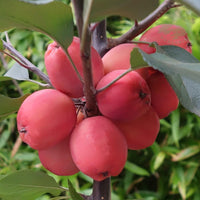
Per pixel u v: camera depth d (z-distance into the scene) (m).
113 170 0.26
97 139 0.25
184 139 0.96
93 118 0.27
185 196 0.87
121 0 0.24
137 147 0.29
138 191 0.99
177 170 0.93
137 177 1.02
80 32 0.23
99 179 0.26
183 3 0.18
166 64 0.23
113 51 0.29
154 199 0.89
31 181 0.30
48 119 0.26
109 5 0.24
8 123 0.94
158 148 0.91
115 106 0.26
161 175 1.00
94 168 0.25
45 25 0.24
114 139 0.26
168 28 0.31
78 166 0.26
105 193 0.30
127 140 0.28
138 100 0.26
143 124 0.28
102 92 0.26
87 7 0.21
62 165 0.28
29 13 0.23
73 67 0.26
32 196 0.32
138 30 0.32
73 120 0.26
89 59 0.23
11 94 1.00
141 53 0.23
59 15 0.24
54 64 0.26
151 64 0.23
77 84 0.27
